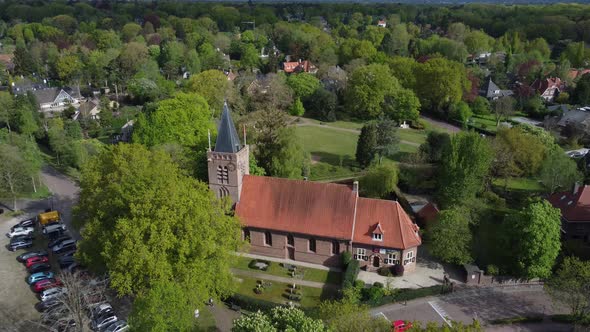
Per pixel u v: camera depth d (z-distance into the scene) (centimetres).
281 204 7212
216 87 13762
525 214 6569
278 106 14938
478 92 18038
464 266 6794
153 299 4753
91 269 6412
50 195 9938
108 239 5734
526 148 9556
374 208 6975
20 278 7012
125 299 6444
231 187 7238
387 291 6331
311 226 7019
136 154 7100
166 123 9688
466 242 6812
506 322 5916
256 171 8775
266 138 9650
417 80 16450
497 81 19412
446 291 6525
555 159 9312
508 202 9425
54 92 16638
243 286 6706
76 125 12644
